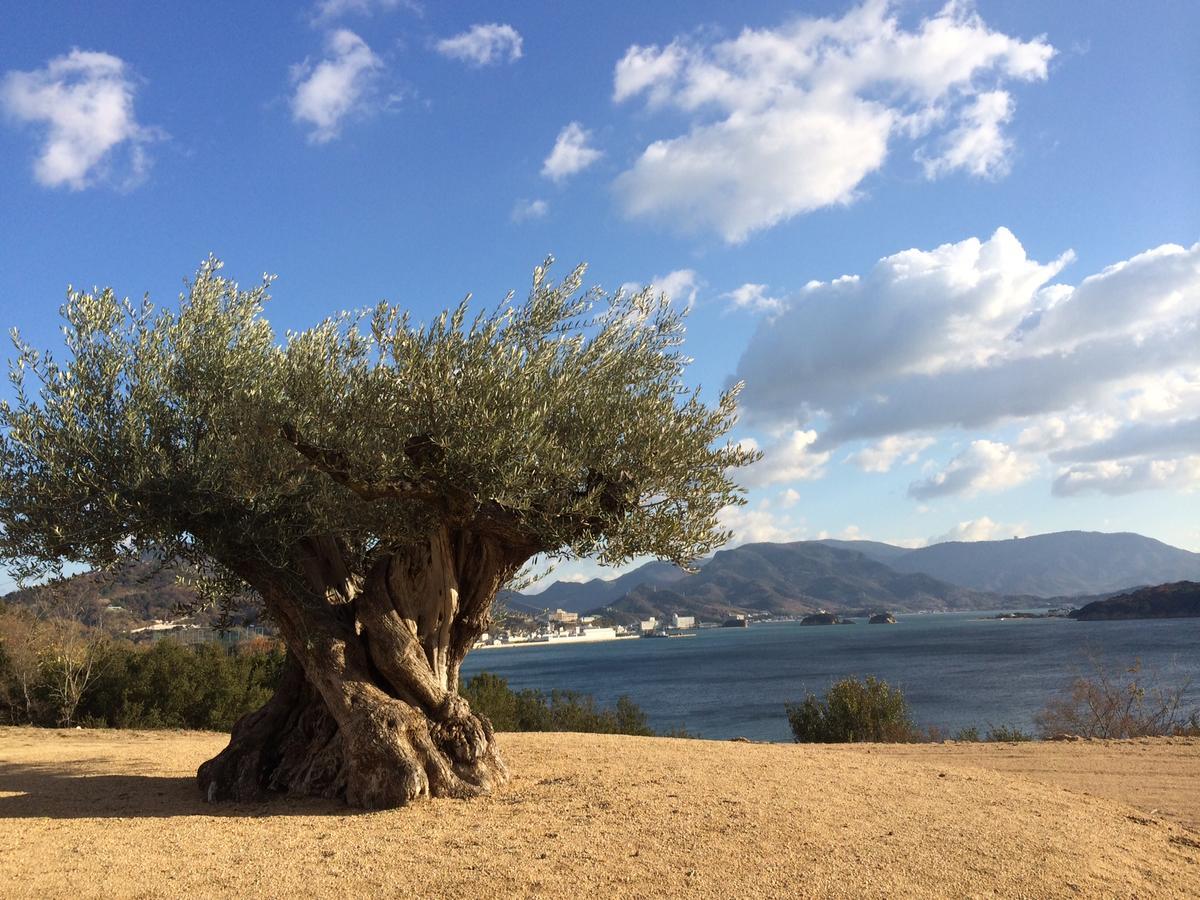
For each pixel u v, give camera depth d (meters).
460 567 11.03
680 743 14.84
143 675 24.05
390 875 6.55
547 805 8.96
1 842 7.68
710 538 10.53
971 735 22.66
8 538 9.24
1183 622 169.00
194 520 9.77
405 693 10.17
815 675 93.94
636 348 11.38
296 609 10.20
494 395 9.03
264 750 10.52
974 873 6.84
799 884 6.45
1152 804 10.43
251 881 6.42
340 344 10.05
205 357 10.27
